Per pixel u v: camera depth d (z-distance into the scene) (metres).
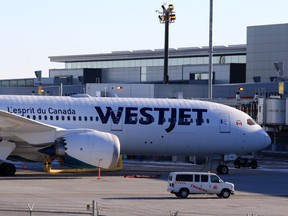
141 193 59.28
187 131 78.62
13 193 55.12
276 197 59.91
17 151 71.75
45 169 73.25
